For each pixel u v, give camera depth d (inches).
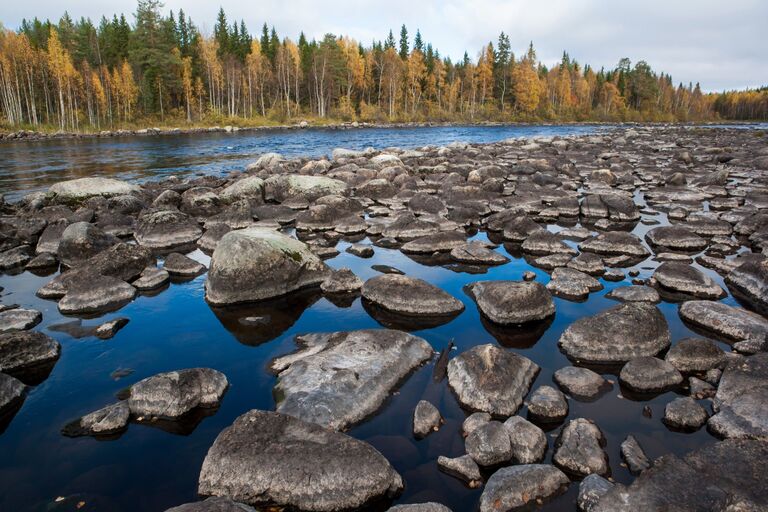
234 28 3917.3
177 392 209.3
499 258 417.4
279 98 3607.3
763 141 1593.3
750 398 195.0
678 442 187.0
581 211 614.9
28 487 168.9
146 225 502.9
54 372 244.4
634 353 251.0
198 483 167.2
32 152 1439.5
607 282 366.6
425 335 283.0
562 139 1691.7
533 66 4087.1
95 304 326.6
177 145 1718.8
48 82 2743.6
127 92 2743.6
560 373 230.5
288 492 158.7
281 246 353.4
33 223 538.6
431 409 201.6
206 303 337.1
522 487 156.3
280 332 291.0
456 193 669.3
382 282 332.8
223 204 676.1
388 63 3651.6
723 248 434.0
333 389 210.4
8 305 328.8
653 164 975.0
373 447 174.6
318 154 1397.6
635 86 4692.4
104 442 191.9
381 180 719.7
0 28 2925.7
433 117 3604.8
